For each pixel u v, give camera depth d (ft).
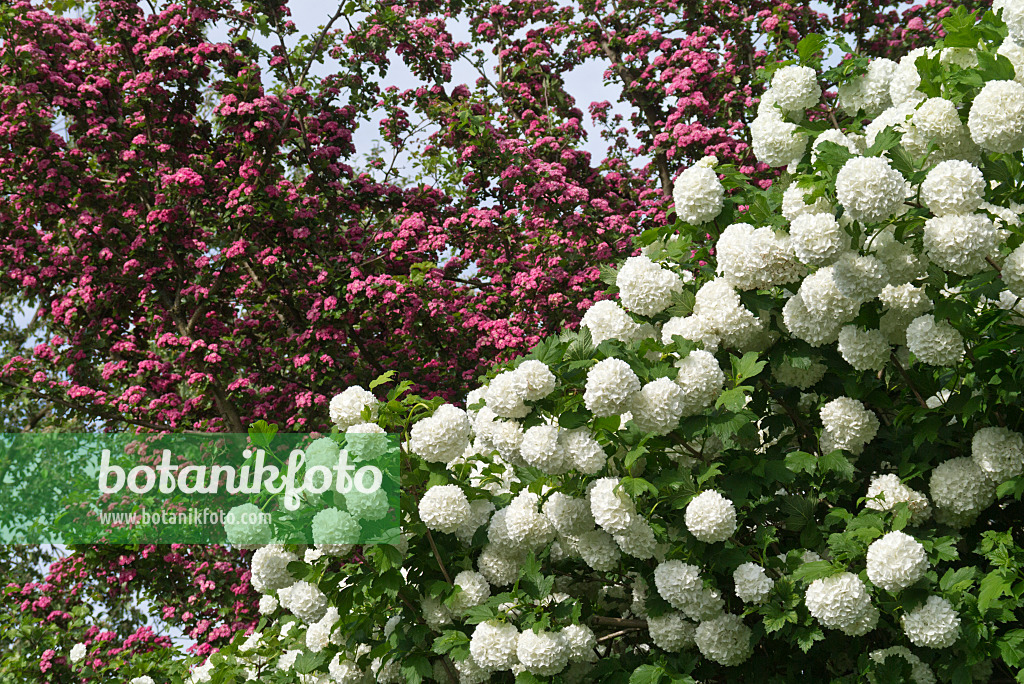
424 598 9.14
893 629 8.44
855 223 8.04
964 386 8.60
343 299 22.56
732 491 8.29
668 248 10.27
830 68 10.23
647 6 29.35
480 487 9.51
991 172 8.61
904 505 8.33
